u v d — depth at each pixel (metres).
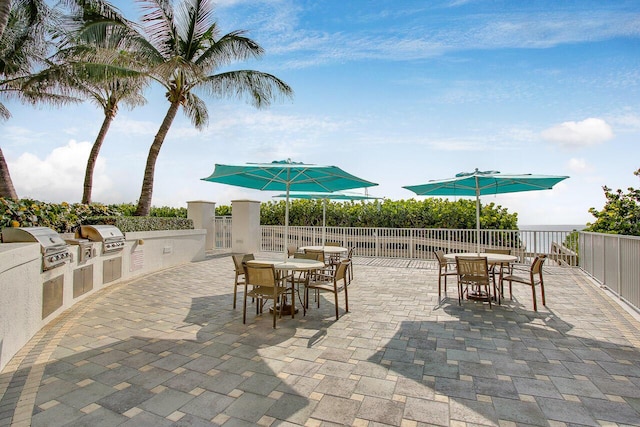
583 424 2.56
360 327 4.84
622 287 6.19
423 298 6.59
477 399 2.92
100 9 9.91
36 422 2.54
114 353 3.86
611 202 9.31
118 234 7.46
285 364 3.61
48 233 4.88
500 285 6.62
